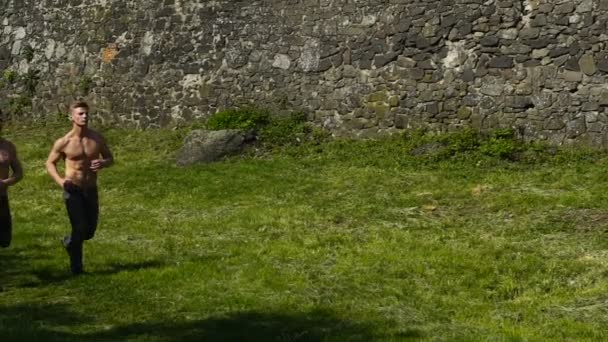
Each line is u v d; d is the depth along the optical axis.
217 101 13.51
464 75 11.45
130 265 7.47
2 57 16.09
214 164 11.79
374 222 8.77
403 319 5.91
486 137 11.15
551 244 7.64
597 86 10.55
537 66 10.95
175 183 10.98
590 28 10.61
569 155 10.47
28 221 9.41
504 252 7.45
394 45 11.97
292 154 11.93
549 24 10.88
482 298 6.40
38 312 6.20
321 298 6.39
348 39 12.35
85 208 7.17
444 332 5.61
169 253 7.86
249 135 12.33
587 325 5.66
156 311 6.19
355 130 12.25
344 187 10.20
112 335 5.68
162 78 14.06
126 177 11.45
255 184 10.64
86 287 6.82
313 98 12.63
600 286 6.43
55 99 15.39
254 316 6.00
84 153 7.14
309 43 12.70
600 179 9.55
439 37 11.63
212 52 13.61
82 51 15.07
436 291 6.56
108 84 14.69
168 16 14.09
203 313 6.11
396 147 11.50
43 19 15.66
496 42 11.22
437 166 10.71
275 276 6.95
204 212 9.60
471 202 9.23
